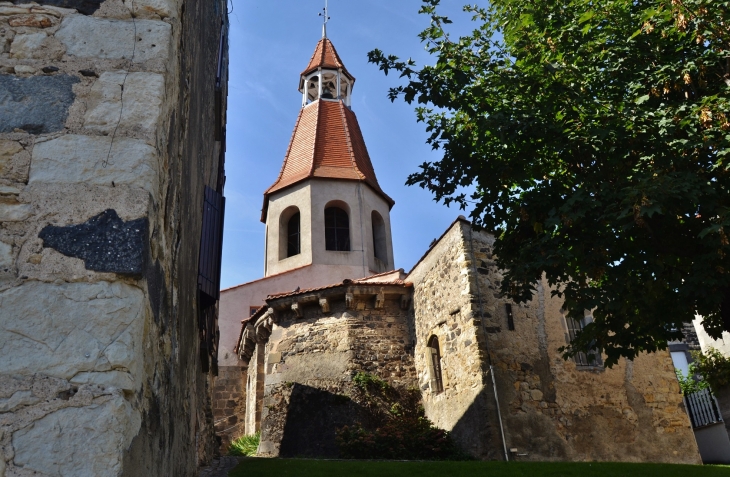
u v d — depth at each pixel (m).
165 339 3.97
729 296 8.74
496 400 12.75
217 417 22.20
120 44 3.79
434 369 15.66
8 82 3.60
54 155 3.40
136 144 3.48
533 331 13.71
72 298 3.04
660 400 13.71
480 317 13.60
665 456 13.17
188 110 5.52
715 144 8.15
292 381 17.02
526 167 10.02
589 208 8.18
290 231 27.22
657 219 8.95
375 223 27.91
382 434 14.34
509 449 12.33
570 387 13.33
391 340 17.12
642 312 9.40
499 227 10.42
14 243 3.16
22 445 2.71
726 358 16.23
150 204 3.39
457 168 10.19
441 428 14.60
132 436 2.94
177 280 4.70
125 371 2.93
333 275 24.98
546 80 9.61
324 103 30.69
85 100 3.59
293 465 10.76
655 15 8.89
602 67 9.68
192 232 6.70
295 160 28.42
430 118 10.62
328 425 15.77
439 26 10.38
